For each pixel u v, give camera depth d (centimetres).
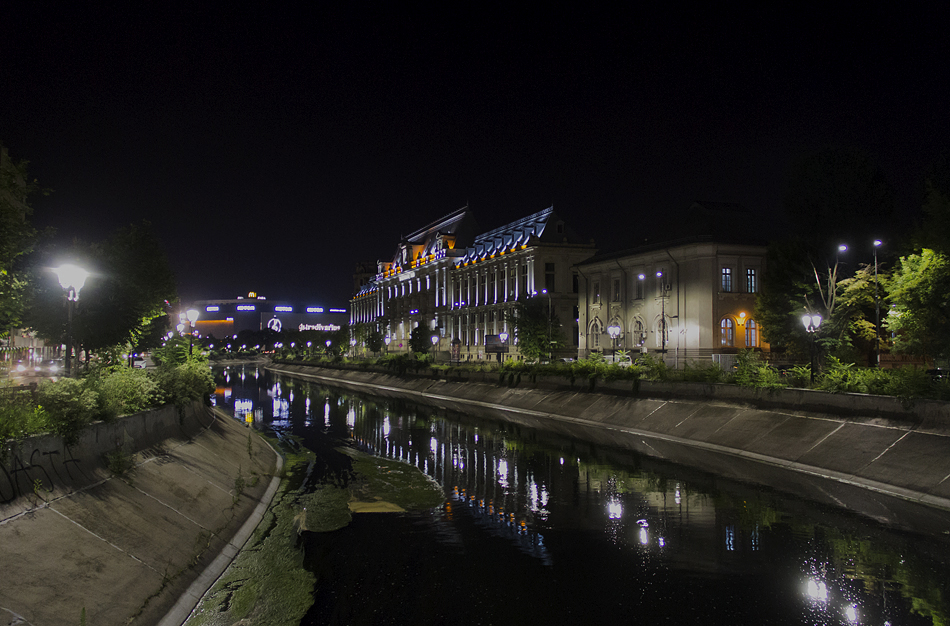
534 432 4653
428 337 11281
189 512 1955
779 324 5197
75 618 1180
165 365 3259
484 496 2791
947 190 3722
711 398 4081
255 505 2462
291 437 4606
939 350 3425
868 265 4584
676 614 1602
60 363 5903
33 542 1282
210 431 3117
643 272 6912
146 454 2125
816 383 3459
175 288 4559
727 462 3312
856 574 1814
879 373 3173
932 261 3178
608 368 5228
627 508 2553
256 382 11638
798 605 1638
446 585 1791
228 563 1853
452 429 4941
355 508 2592
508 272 10150
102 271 3303
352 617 1577
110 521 1556
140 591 1404
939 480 2417
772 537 2136
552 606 1655
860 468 2761
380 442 4331
